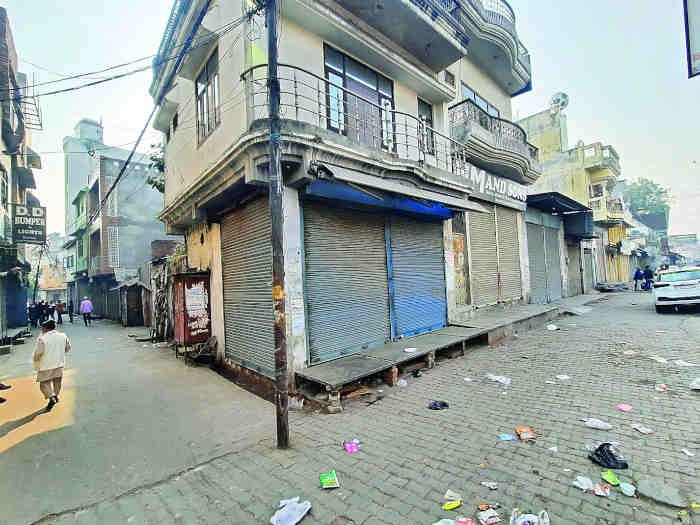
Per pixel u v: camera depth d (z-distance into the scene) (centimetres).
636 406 441
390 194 704
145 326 1712
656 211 5328
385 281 759
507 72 1349
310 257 611
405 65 782
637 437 364
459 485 303
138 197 2098
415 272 848
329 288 639
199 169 748
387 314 756
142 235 2094
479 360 721
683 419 397
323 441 403
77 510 297
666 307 1196
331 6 680
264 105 522
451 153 995
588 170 2352
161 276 1283
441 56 877
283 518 269
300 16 606
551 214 1645
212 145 677
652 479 292
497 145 1140
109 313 2206
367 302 713
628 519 251
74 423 480
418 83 856
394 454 364
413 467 337
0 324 1234
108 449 402
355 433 419
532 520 248
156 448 402
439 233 944
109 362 865
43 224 1565
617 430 382
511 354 753
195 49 695
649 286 2155
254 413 499
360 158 624
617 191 3753
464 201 867
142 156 2144
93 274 2203
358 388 567
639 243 3591
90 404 556
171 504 301
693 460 316
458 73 1170
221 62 638
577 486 289
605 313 1258
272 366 604
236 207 710
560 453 343
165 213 1010
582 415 426
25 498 313
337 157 594
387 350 678
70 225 2867
